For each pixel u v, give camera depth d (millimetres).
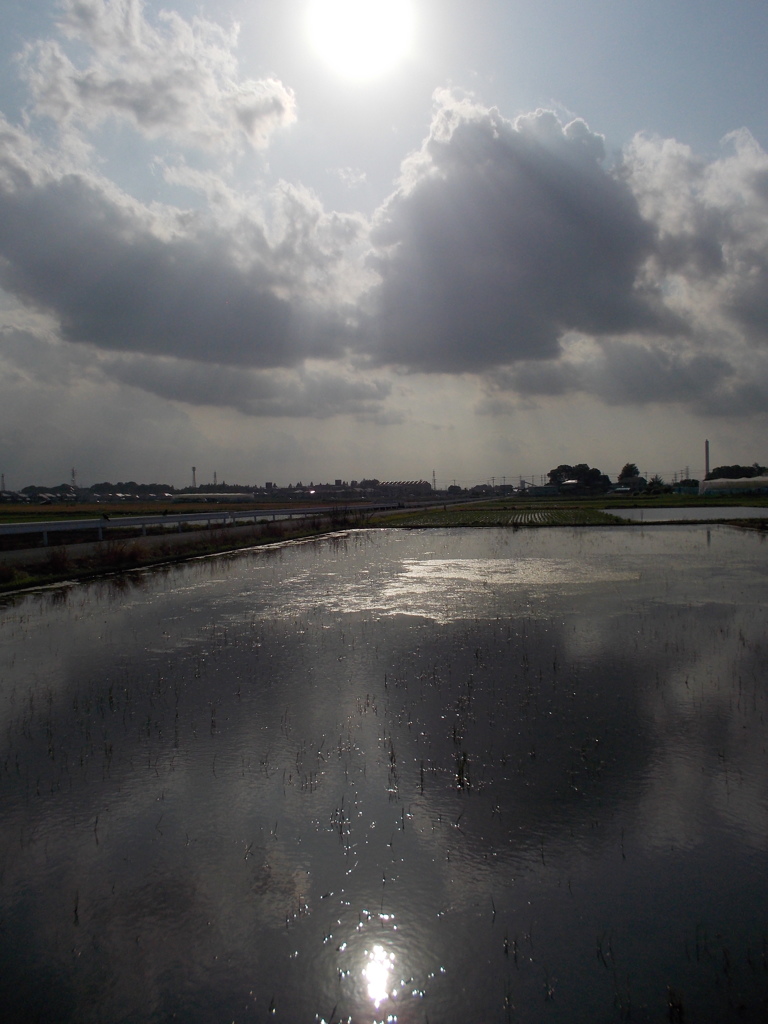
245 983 4984
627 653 13008
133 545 28203
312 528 47281
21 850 6574
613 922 5496
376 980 4988
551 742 8820
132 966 5152
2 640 14727
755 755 8375
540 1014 4641
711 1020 4527
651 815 7012
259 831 6824
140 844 6641
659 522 48344
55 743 9008
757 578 22500
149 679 11719
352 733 9195
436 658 12797
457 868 6188
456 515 65750
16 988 4938
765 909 5598
